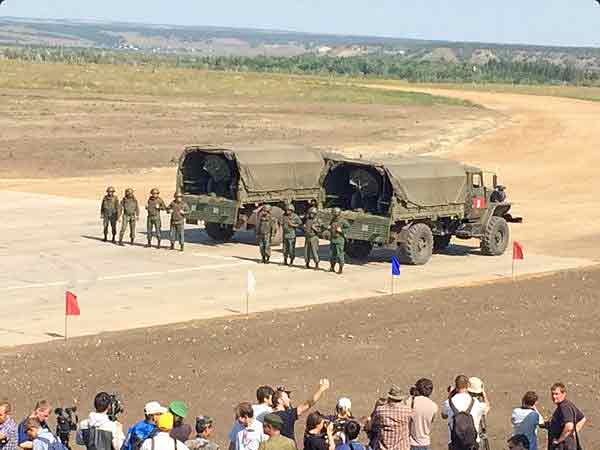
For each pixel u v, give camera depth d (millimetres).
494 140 78938
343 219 34406
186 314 27250
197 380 21391
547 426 15578
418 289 31172
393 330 25875
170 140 71000
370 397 20719
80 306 28000
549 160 68875
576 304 29281
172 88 108375
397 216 34375
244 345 24047
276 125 81188
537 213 47938
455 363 23312
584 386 21953
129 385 20891
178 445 12195
